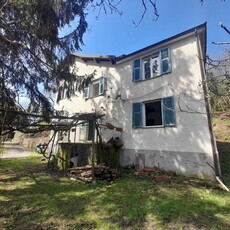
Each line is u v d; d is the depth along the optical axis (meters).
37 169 10.07
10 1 5.49
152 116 10.56
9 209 4.64
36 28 6.21
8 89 6.68
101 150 9.75
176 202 5.06
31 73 7.53
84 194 5.84
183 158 7.95
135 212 4.49
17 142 30.98
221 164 8.76
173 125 8.45
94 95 13.42
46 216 4.29
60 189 6.38
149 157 9.13
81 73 14.13
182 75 8.63
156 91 9.51
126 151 10.20
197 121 7.78
